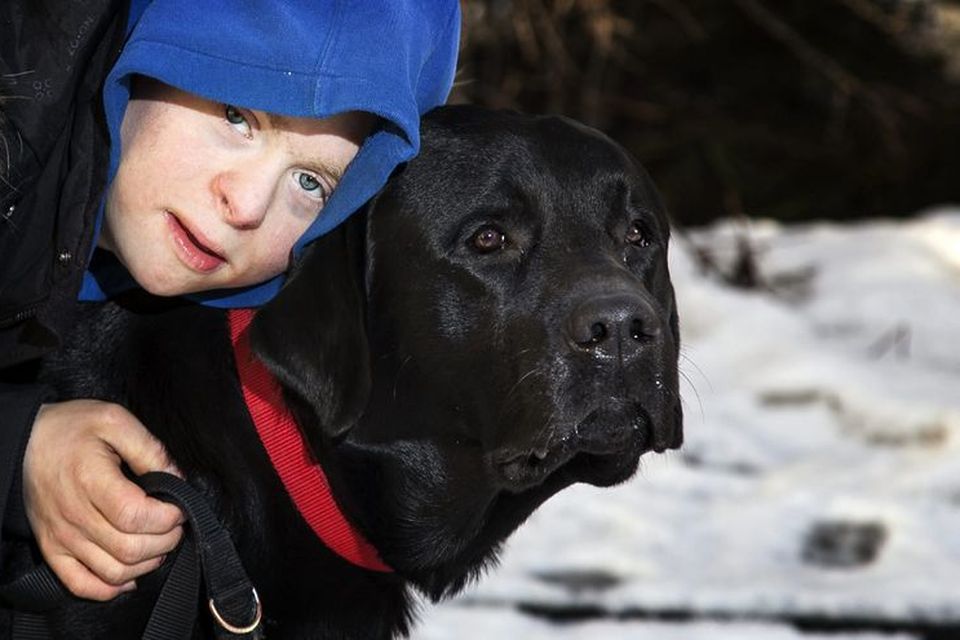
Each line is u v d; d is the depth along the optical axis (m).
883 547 8.53
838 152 16.61
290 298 4.76
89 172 4.54
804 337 11.67
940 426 10.07
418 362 4.92
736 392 10.77
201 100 4.69
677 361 5.07
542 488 5.15
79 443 4.72
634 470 4.99
